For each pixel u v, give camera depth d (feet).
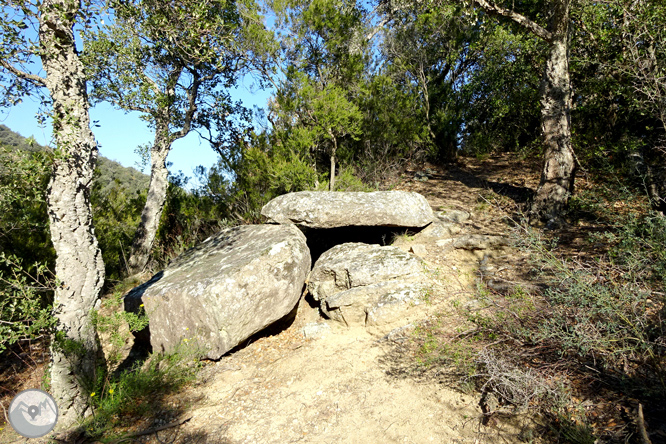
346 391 13.92
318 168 32.01
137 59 27.53
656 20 20.36
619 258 13.80
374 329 17.16
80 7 15.60
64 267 15.30
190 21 22.03
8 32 14.19
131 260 32.68
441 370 13.56
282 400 14.12
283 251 18.72
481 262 20.22
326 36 29.37
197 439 12.75
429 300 17.35
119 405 14.71
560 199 22.70
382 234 24.59
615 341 10.94
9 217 26.40
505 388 11.25
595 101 27.63
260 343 18.78
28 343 25.41
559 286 13.14
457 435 11.00
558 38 22.93
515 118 39.19
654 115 19.19
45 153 14.70
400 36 39.91
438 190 31.35
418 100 38.70
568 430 9.89
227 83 35.32
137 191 41.37
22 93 16.25
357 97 31.50
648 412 9.74
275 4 28.86
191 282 17.97
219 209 34.35
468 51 40.47
